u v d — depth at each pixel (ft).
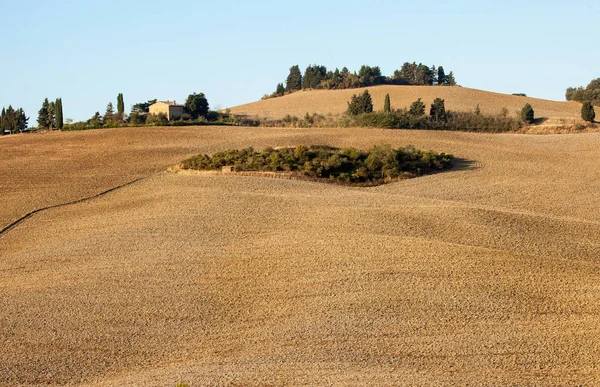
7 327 123.44
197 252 158.61
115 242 169.78
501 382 93.81
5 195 225.76
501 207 204.54
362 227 170.30
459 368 99.76
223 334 118.21
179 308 129.80
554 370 98.94
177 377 97.86
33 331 121.39
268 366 101.19
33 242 177.68
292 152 262.26
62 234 182.29
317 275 141.08
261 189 216.54
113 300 134.41
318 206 192.24
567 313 121.80
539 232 170.50
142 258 156.76
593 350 105.91
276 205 194.90
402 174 248.32
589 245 161.99
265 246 159.94
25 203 215.92
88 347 114.62
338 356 105.29
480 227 169.78
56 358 110.63
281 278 141.08
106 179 244.01
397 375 95.86
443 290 131.54
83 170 258.16
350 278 138.51
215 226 177.17
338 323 119.14
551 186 230.89
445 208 187.01
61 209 208.64
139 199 213.25
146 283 142.31
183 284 141.08
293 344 111.75
